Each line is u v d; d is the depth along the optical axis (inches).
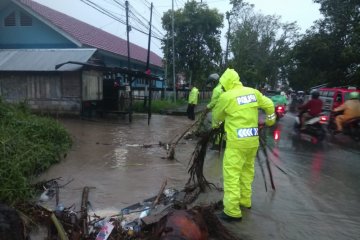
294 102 1167.6
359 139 482.6
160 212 168.9
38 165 251.4
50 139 313.0
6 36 869.8
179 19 1109.7
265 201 212.8
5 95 602.9
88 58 596.1
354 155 373.1
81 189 218.2
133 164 287.0
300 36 1731.1
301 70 1585.9
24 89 598.2
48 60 600.4
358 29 917.8
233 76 189.5
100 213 181.3
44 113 598.5
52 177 242.7
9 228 132.8
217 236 158.2
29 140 279.3
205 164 297.6
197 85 1219.2
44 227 160.7
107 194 210.2
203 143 222.2
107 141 394.3
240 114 180.7
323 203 213.9
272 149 389.1
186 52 1146.7
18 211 162.6
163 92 1116.5
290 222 182.7
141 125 562.6
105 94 687.7
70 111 592.1
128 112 629.6
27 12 814.5
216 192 223.0
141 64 1176.2
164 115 783.1
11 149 234.5
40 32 852.0
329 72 1077.1
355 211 202.7
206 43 1146.0
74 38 813.9
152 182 236.7
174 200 194.4
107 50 910.4
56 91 592.1
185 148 362.0
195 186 225.1
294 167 305.9
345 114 501.0
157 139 418.6
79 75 583.2
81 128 491.5
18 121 304.5
